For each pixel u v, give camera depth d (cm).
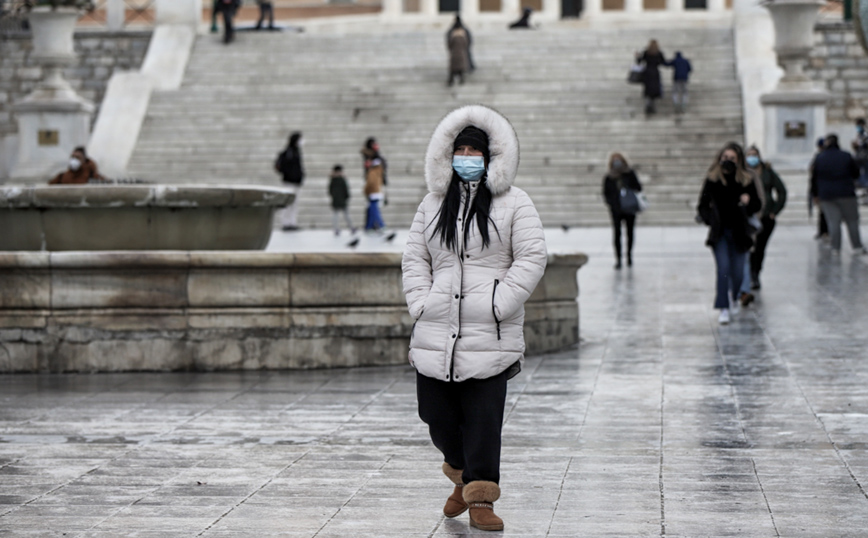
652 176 3052
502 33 3869
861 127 2898
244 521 581
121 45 4050
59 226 1212
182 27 3869
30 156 3312
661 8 5819
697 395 912
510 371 573
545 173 3086
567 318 1185
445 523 577
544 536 552
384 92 3509
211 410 882
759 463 691
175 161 3231
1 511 601
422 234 577
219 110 3453
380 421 834
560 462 700
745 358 1088
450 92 3494
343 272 1076
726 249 1338
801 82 3114
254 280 1066
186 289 1065
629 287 1692
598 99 3441
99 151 3209
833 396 896
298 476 674
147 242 1231
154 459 719
